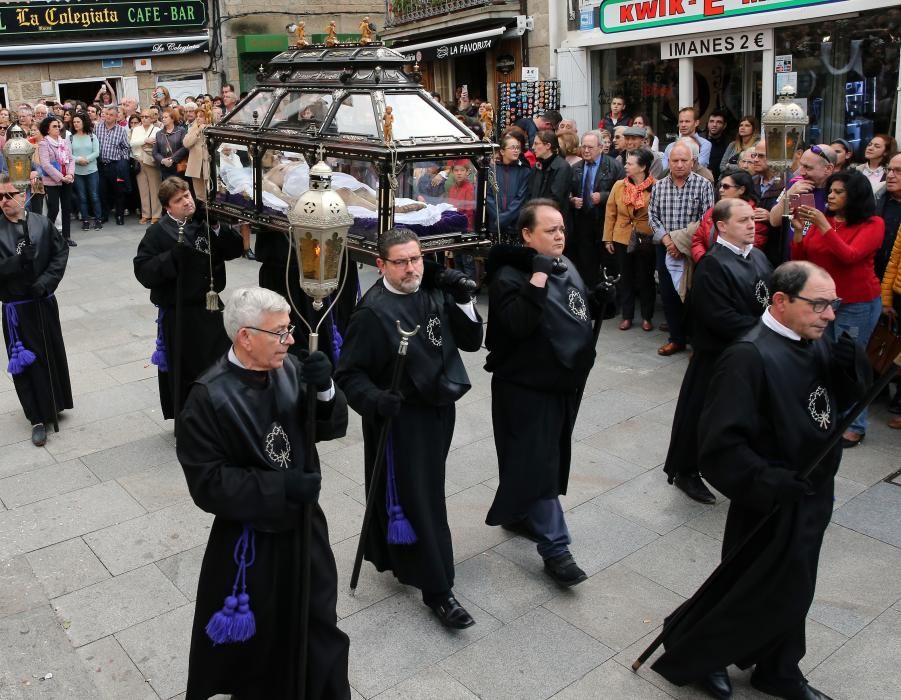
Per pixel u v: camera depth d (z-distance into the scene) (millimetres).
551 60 11758
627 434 5996
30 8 16703
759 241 6320
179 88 18328
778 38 9195
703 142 8703
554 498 4340
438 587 3982
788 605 3309
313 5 18391
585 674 3715
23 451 6023
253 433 3031
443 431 4074
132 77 17891
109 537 4895
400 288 3979
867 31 8438
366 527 4086
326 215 2996
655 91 10734
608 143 9344
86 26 17219
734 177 6113
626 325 8266
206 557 3125
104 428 6379
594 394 6711
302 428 3176
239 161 5789
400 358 3676
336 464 5688
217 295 5758
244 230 6016
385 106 4738
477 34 12391
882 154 7008
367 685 3674
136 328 8711
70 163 12555
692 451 5023
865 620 4016
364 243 4676
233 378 3043
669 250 7062
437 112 4816
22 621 4172
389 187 4410
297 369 3238
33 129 12812
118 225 14359
